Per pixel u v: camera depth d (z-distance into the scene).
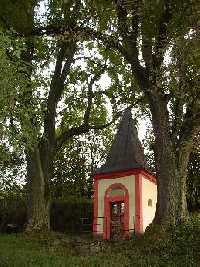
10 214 35.12
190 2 19.45
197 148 23.70
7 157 16.91
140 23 21.14
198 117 21.67
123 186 33.69
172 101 22.52
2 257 17.41
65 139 27.12
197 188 39.28
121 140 36.66
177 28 19.94
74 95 30.30
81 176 48.16
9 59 15.79
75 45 26.91
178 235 19.45
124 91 29.77
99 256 19.14
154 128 21.56
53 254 19.19
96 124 31.31
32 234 23.17
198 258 18.25
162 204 20.77
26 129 16.53
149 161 39.78
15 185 36.16
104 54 28.36
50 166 25.56
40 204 24.44
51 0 24.14
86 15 23.12
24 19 22.02
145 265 17.48
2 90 15.16
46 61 26.00
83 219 37.00
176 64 20.33
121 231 31.88
